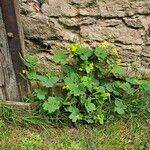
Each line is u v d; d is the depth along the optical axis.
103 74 1.97
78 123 1.91
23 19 1.92
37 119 1.89
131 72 2.01
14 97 1.98
